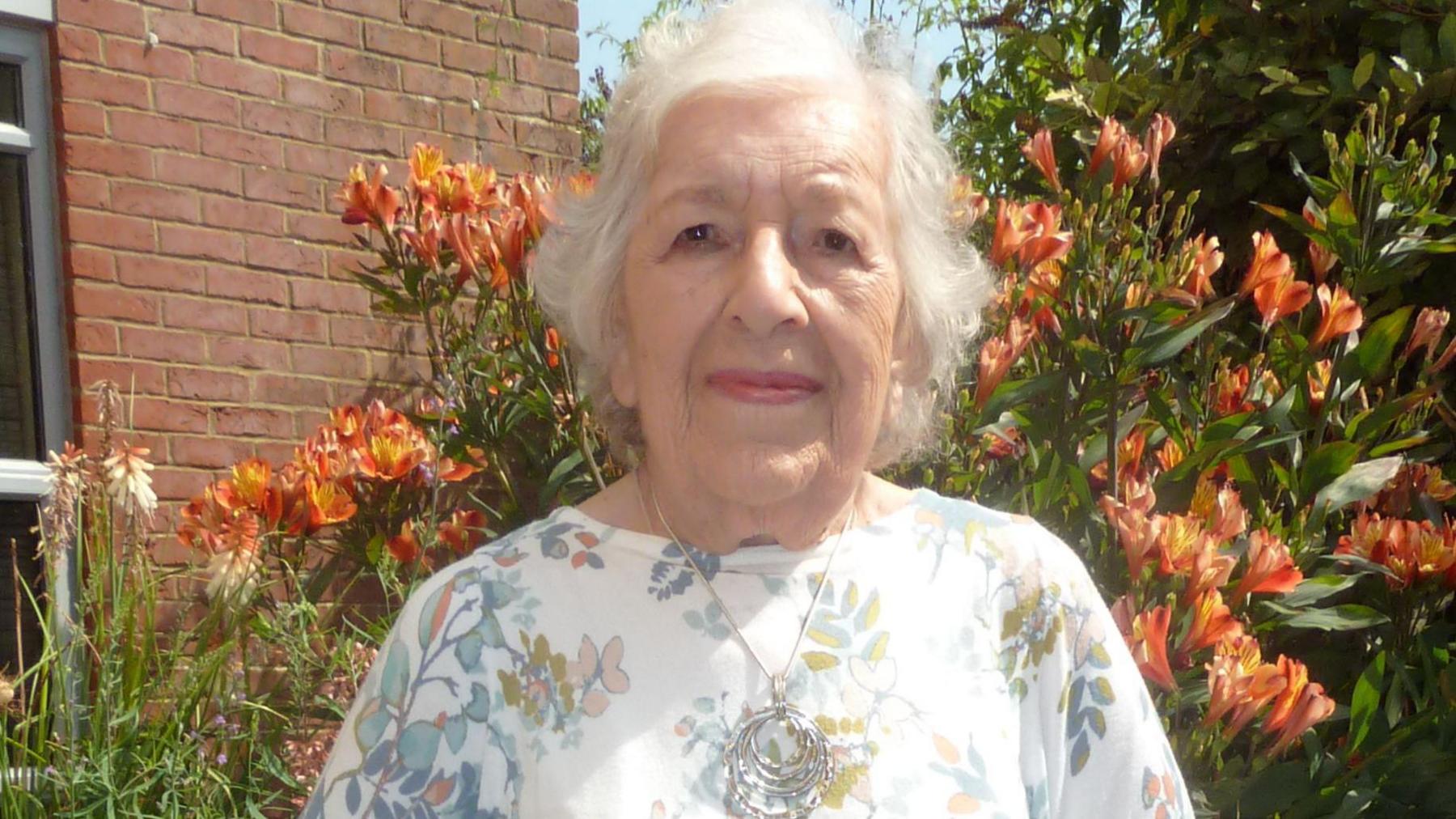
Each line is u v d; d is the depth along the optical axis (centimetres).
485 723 134
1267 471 278
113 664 280
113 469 286
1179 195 354
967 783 134
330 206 375
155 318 343
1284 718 216
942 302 150
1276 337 286
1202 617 212
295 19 368
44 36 331
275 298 364
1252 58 337
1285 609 245
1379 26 331
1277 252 256
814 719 134
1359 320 258
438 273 301
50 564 280
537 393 285
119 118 338
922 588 143
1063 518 258
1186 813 144
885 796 132
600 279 144
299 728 282
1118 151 256
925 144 147
